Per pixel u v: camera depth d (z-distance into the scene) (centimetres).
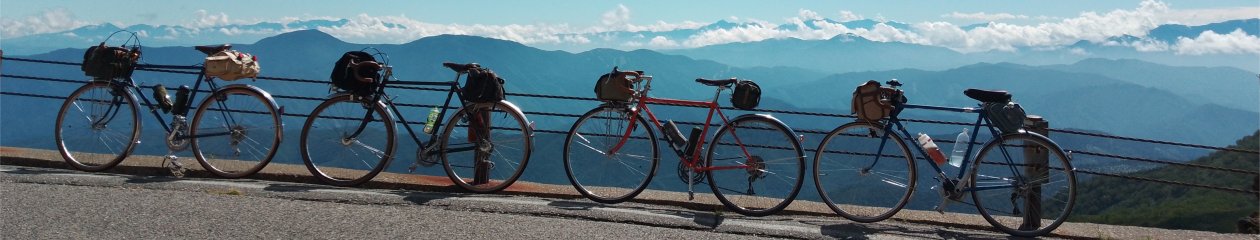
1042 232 492
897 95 513
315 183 580
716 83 537
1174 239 493
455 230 427
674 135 538
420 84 571
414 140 571
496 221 454
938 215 535
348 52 568
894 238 464
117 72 579
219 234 398
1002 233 502
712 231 459
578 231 438
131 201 468
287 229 414
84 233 390
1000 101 498
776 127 525
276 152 576
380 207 482
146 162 601
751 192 525
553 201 542
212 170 586
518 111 561
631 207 531
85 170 593
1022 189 496
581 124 558
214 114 585
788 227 476
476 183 570
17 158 609
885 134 511
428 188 573
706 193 570
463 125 567
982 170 501
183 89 585
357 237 403
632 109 546
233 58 573
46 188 499
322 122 577
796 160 521
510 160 562
